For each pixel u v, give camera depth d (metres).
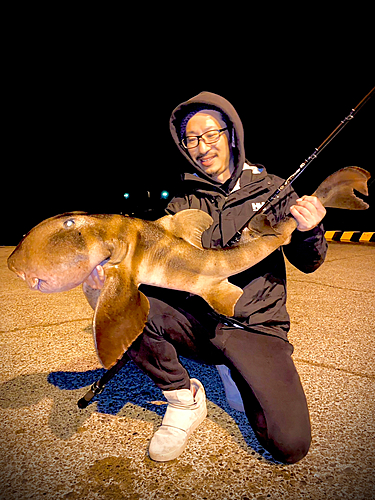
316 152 1.97
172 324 2.00
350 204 1.92
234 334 2.02
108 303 1.67
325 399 2.34
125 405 2.36
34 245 1.72
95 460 1.84
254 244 1.91
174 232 1.88
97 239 1.73
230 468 1.78
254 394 1.83
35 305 4.52
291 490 1.63
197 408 2.06
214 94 2.21
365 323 3.71
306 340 3.31
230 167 2.35
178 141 2.47
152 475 1.74
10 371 2.83
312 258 2.09
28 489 1.65
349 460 1.80
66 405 2.36
